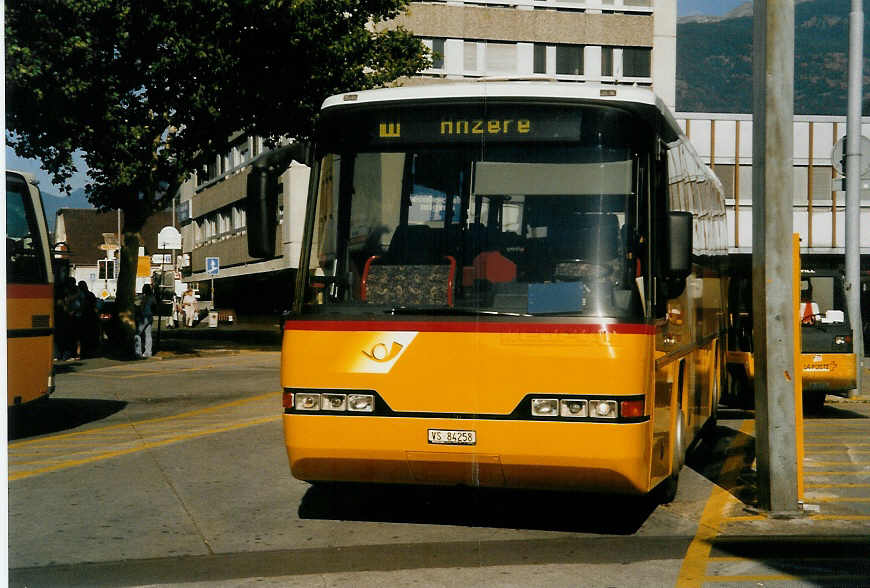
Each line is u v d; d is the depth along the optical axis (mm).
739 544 6453
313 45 24000
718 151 45938
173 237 37094
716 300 12227
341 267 6633
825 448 11070
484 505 7746
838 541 6527
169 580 5586
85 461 9617
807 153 46156
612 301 6219
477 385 6203
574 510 7574
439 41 44906
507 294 6305
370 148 6754
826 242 46156
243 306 51375
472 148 6602
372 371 6355
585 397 6086
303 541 6547
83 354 26125
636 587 5445
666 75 46812
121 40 22438
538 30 45688
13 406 10555
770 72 7309
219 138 25672
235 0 22734
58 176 24094
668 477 7781
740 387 15055
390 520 7199
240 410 13898
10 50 21047
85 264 97375
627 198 6406
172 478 8758
